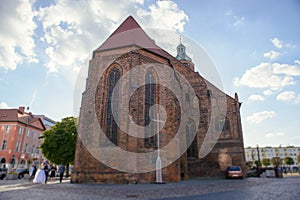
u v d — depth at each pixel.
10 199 8.12
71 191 10.74
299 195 9.38
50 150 29.98
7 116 50.41
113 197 8.71
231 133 27.48
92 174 15.69
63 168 18.67
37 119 56.78
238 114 28.73
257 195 9.46
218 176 25.19
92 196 8.98
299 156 94.38
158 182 15.14
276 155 133.88
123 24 21.66
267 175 29.05
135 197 8.76
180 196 9.11
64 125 31.31
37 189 11.84
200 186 13.71
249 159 135.00
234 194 9.84
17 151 49.25
